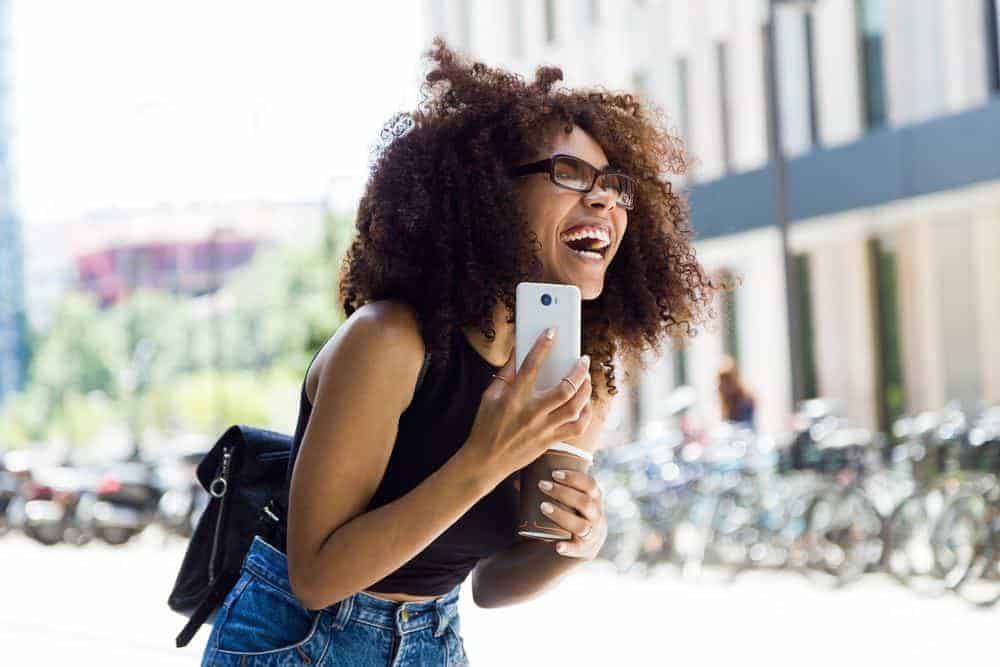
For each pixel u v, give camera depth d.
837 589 11.90
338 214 41.47
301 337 45.12
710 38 22.61
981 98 17.05
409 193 2.30
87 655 10.06
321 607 2.21
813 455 12.43
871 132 18.89
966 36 17.20
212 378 47.25
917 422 12.20
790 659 8.66
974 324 17.36
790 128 20.62
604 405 2.65
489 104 2.38
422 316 2.24
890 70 18.59
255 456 2.52
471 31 28.31
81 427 55.00
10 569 18.83
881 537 11.57
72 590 15.34
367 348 2.19
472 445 2.13
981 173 17.09
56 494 22.98
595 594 12.87
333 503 2.17
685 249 2.69
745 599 11.84
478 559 2.42
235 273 54.50
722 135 22.48
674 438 14.39
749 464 13.07
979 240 17.23
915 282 18.31
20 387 90.56
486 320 2.27
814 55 20.14
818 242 20.12
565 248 2.39
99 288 99.31
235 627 2.33
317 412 2.19
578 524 2.26
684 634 9.98
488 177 2.31
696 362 23.22
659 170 2.62
